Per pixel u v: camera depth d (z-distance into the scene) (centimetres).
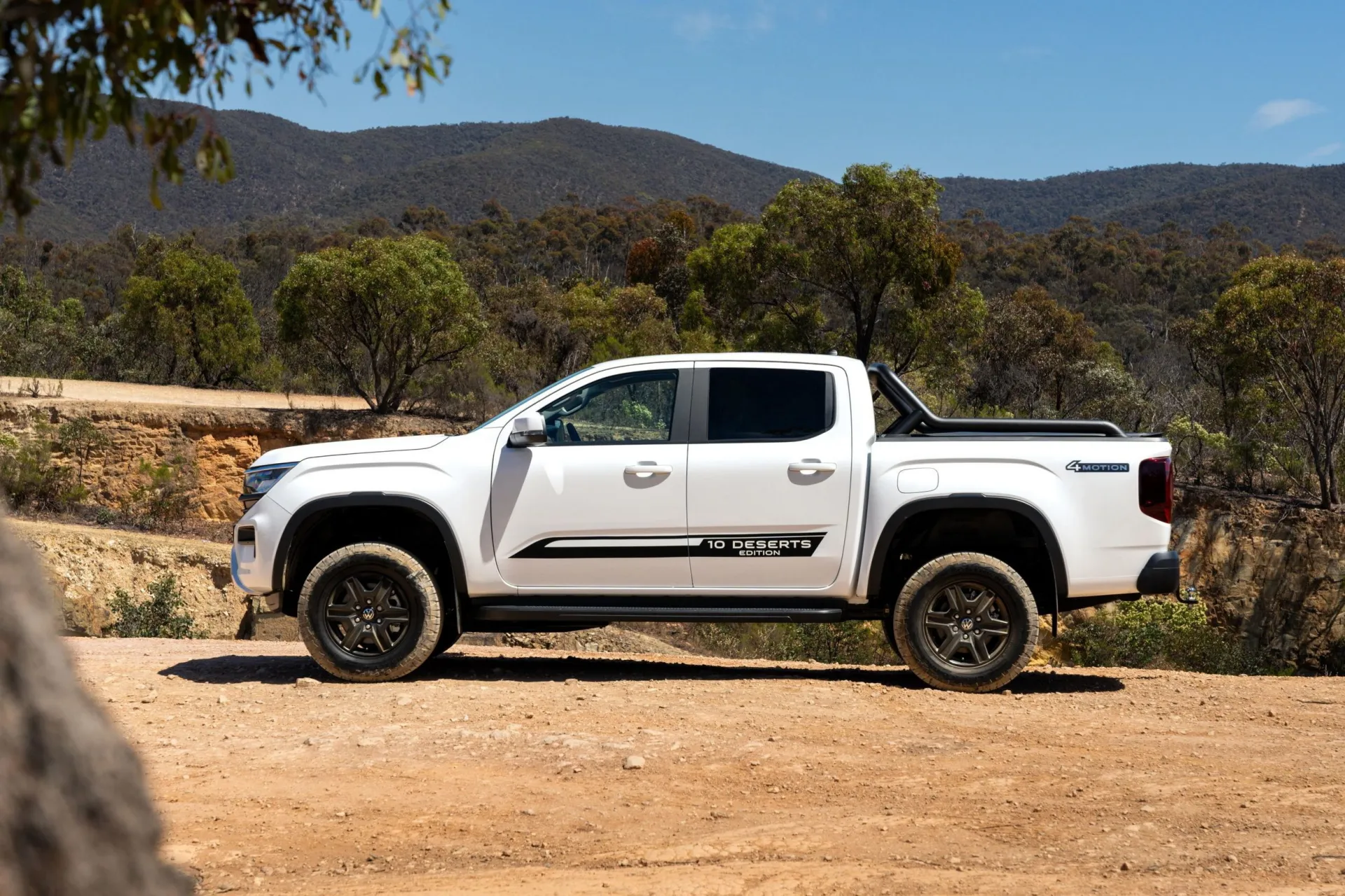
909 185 2798
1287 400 2269
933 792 497
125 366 3806
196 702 662
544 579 712
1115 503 691
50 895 132
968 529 721
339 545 758
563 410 725
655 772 523
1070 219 18600
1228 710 661
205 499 2244
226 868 406
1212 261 14875
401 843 434
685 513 702
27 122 189
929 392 2923
